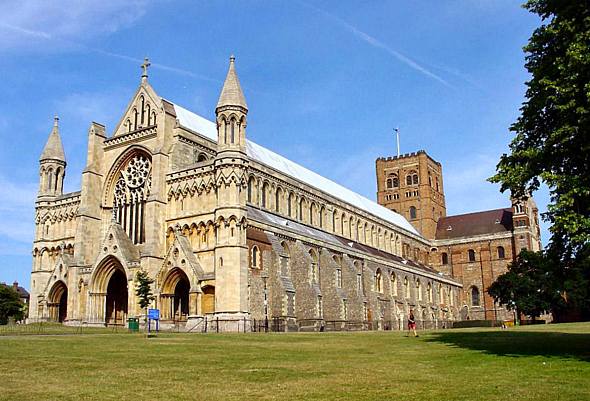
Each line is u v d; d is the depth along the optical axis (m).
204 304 76.62
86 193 90.44
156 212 82.12
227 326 72.62
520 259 117.88
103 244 83.94
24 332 59.50
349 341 47.72
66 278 88.81
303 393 20.14
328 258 94.50
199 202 81.19
